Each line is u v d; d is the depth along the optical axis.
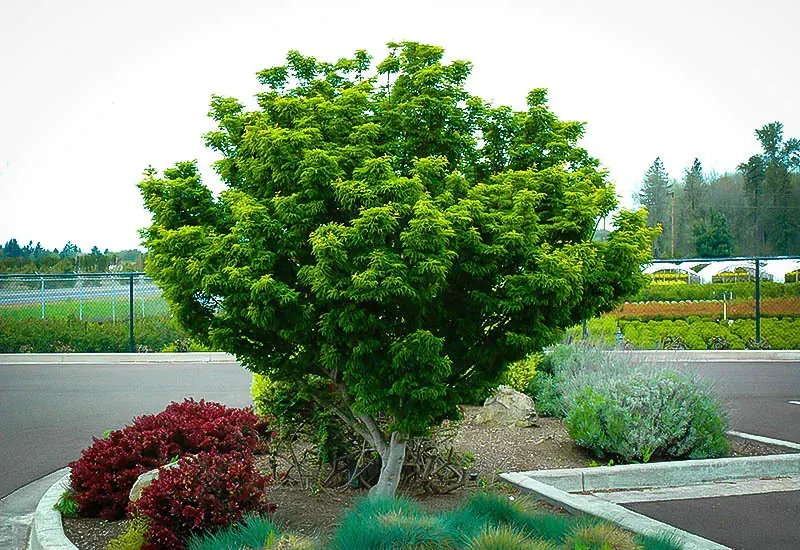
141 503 5.63
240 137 6.24
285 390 7.64
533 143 6.44
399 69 6.50
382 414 7.11
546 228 5.79
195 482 5.69
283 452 8.52
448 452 7.73
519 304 5.48
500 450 8.87
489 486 7.40
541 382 11.06
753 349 21.27
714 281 34.41
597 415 8.51
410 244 5.09
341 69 6.65
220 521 5.54
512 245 5.44
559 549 4.91
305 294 5.65
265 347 6.13
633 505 7.05
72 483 6.91
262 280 5.17
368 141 5.85
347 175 5.70
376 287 5.04
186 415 7.77
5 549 6.38
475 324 5.94
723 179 59.59
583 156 6.62
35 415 12.59
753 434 10.57
